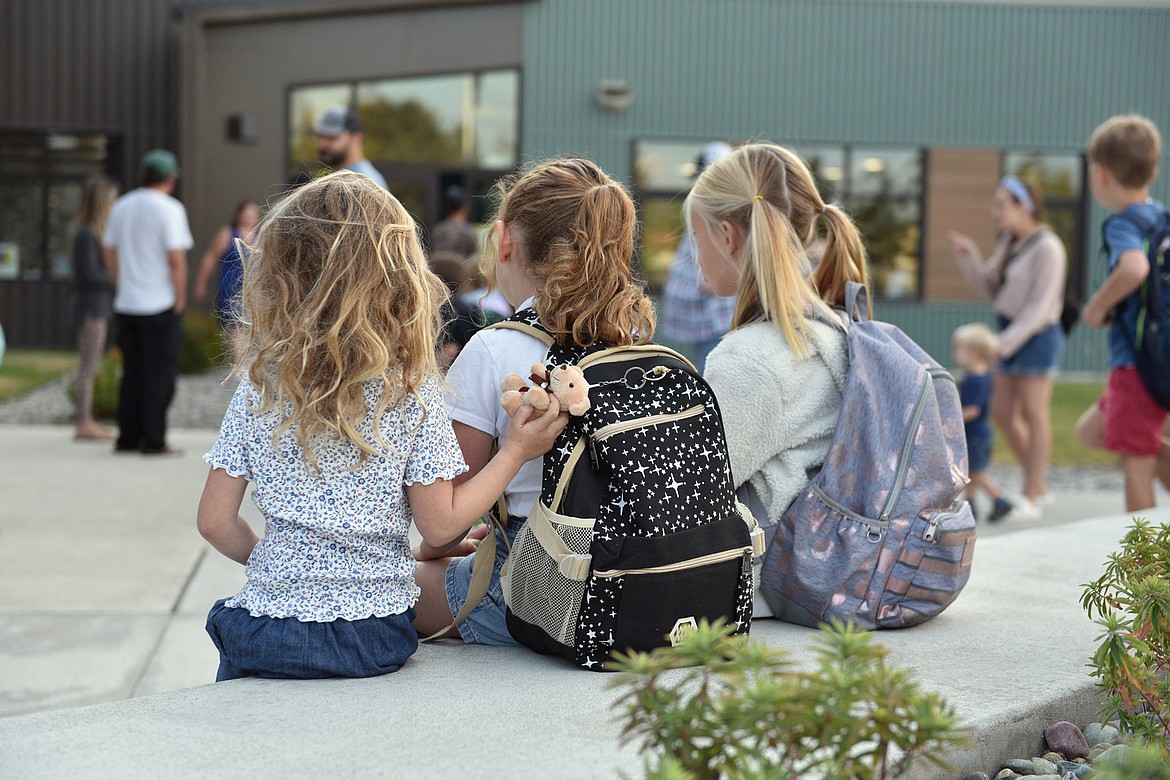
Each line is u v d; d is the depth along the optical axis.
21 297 14.92
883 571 2.47
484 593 2.29
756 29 14.16
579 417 2.13
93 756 1.78
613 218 2.28
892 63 14.33
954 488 2.53
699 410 2.23
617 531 2.10
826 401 2.56
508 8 13.96
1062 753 2.13
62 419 9.19
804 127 14.31
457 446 2.14
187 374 12.48
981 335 6.09
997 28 14.36
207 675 3.40
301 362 1.98
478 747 1.82
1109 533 3.81
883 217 14.56
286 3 13.84
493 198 2.66
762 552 2.36
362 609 2.11
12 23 14.52
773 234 2.55
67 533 5.14
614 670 2.15
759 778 1.17
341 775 1.71
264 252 2.07
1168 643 2.01
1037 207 6.25
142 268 7.18
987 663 2.38
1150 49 14.52
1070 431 9.96
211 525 2.07
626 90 13.97
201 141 14.21
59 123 14.73
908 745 1.28
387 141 14.29
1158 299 4.17
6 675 3.36
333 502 2.05
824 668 1.30
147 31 14.80
